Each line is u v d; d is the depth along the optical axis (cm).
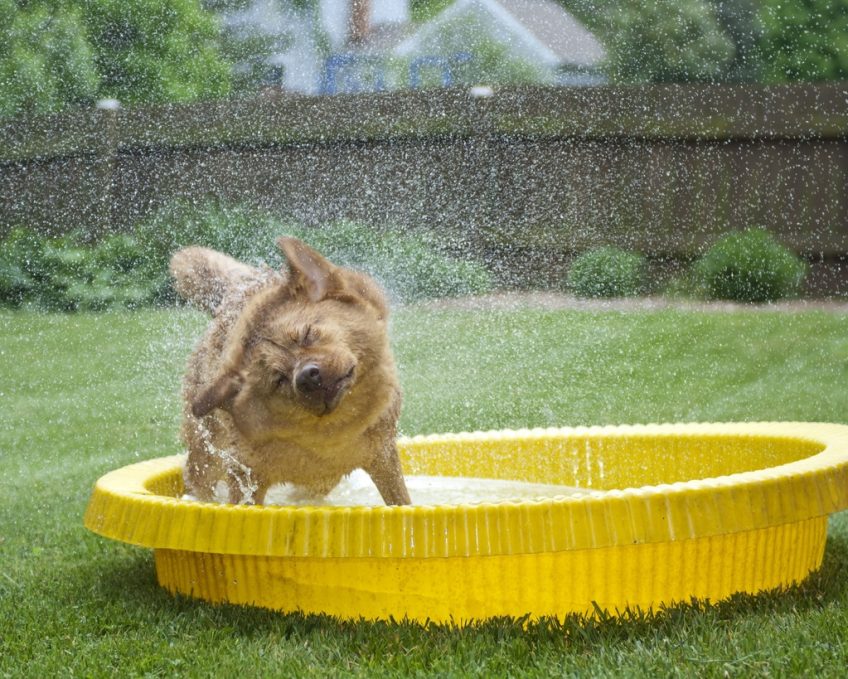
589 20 1659
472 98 1338
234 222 1324
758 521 367
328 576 381
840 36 1573
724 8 1594
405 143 1344
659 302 1289
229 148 1352
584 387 959
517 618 367
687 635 347
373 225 1327
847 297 1311
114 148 1373
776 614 366
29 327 1230
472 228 1349
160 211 1350
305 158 1345
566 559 365
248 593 403
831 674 313
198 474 463
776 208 1364
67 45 1556
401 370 996
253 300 398
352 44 1731
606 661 333
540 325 1166
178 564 431
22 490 706
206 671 345
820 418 862
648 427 573
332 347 358
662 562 372
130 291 1312
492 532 354
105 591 450
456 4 1711
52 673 354
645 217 1370
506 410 879
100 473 745
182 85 1622
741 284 1297
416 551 354
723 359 1054
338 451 398
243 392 378
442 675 328
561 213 1344
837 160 1359
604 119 1361
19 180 1377
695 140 1369
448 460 600
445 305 1248
